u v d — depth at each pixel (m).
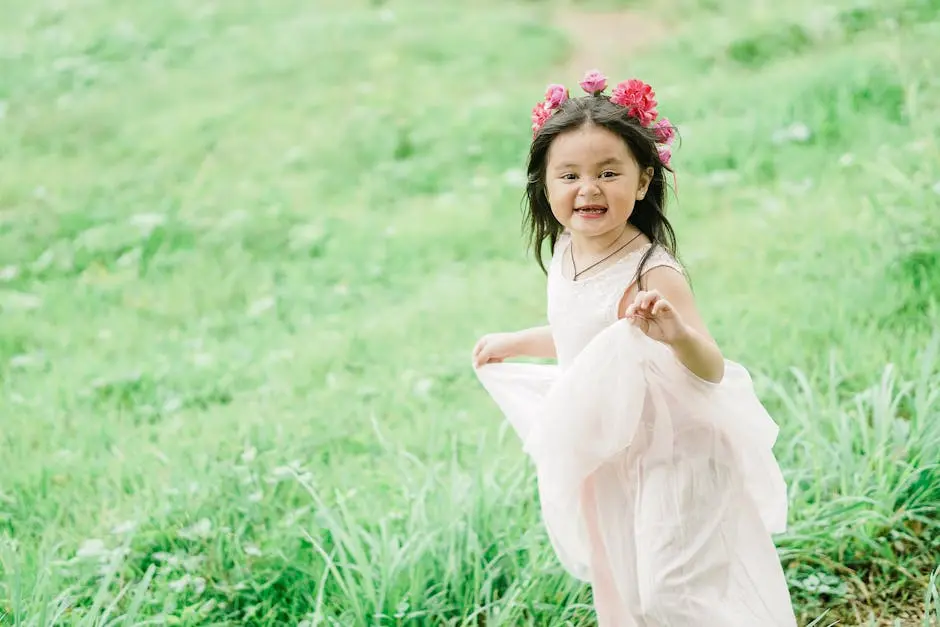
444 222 6.54
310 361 4.96
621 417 2.48
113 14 10.35
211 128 8.12
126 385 4.88
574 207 2.59
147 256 6.41
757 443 2.68
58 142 8.05
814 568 3.21
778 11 8.82
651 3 9.91
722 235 5.69
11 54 9.51
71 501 3.87
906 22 7.98
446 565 3.13
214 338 5.36
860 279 4.72
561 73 8.73
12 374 5.09
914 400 3.68
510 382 3.00
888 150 5.77
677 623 2.44
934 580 2.94
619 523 2.62
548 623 3.05
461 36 9.36
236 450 4.04
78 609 3.08
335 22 9.88
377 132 7.82
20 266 6.35
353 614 3.01
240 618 3.16
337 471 3.93
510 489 3.41
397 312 5.50
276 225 6.70
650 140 2.60
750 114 7.05
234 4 10.58
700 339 2.45
